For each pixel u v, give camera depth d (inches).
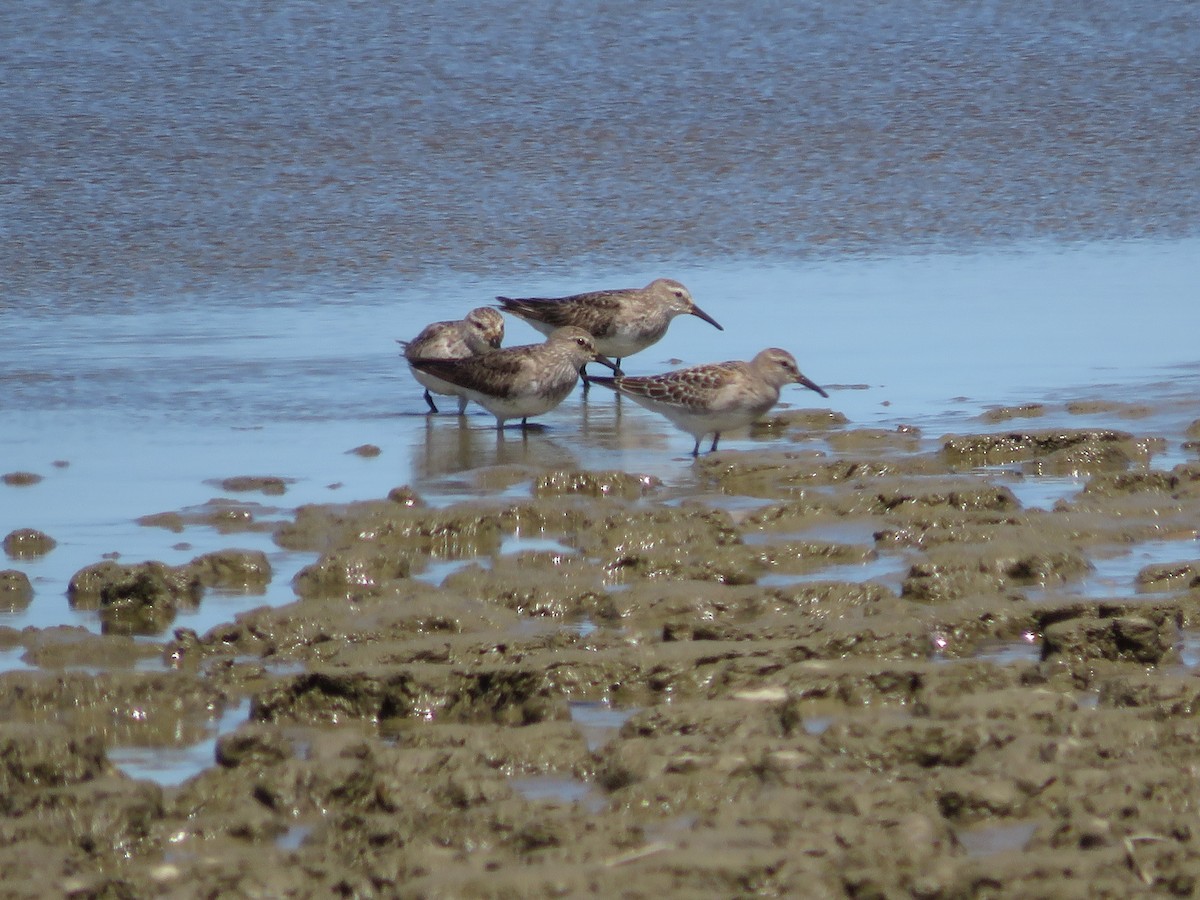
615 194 1118.4
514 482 668.7
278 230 1043.3
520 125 1243.2
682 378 716.0
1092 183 1157.1
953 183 1156.5
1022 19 1530.5
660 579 539.5
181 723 449.7
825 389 797.2
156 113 1232.2
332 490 662.5
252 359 847.1
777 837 349.1
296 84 1302.9
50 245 1010.1
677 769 387.2
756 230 1066.1
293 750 412.8
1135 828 351.3
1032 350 848.3
